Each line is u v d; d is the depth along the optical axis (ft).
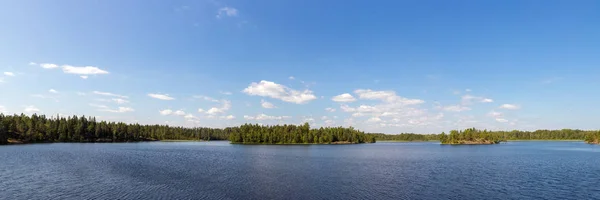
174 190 185.06
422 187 200.95
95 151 525.34
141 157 417.90
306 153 561.43
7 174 241.35
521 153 584.81
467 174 264.31
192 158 416.67
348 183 213.66
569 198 174.29
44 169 271.69
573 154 545.03
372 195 176.86
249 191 184.34
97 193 174.70
